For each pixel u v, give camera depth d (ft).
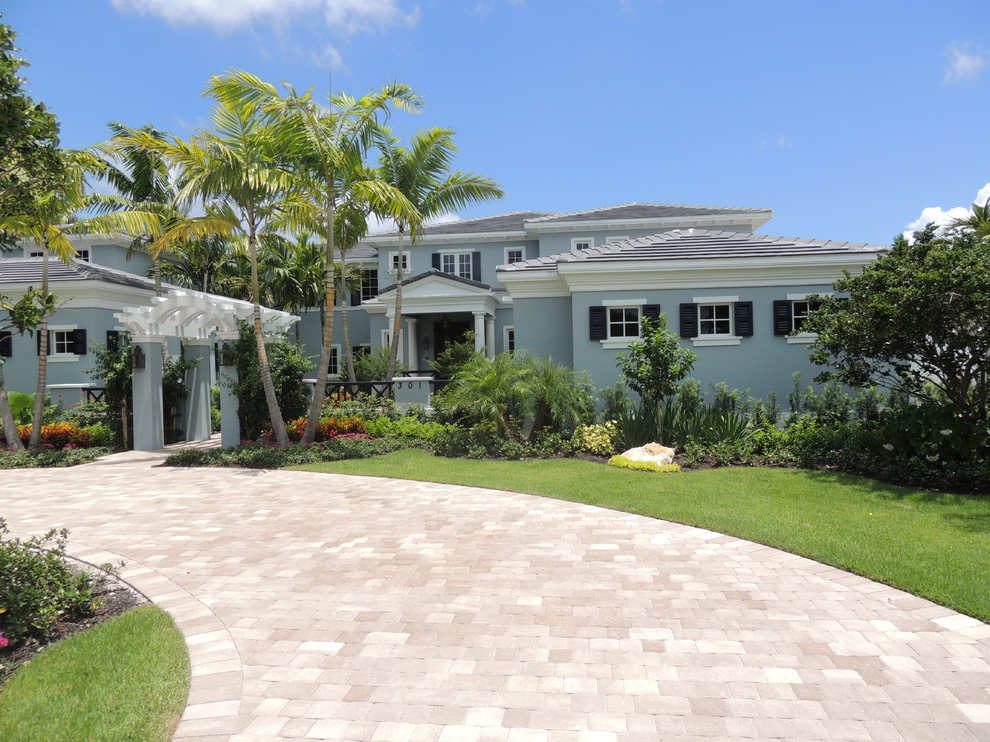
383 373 76.07
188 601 16.67
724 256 45.62
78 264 69.82
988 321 28.19
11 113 14.47
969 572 17.42
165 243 42.39
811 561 19.24
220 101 40.88
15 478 37.40
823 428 36.99
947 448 28.50
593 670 12.61
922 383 37.55
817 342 35.81
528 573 18.56
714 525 23.04
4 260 76.48
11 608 14.20
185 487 33.45
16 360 66.23
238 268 86.48
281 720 10.87
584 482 31.60
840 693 11.59
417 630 14.65
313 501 29.17
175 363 55.77
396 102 42.91
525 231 89.40
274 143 41.14
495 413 40.57
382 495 30.17
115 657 13.12
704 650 13.42
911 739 10.13
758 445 37.29
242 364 48.11
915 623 14.65
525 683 12.13
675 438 39.60
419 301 77.71
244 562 20.08
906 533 21.44
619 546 21.12
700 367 46.39
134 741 10.12
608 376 46.91
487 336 84.17
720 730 10.46
